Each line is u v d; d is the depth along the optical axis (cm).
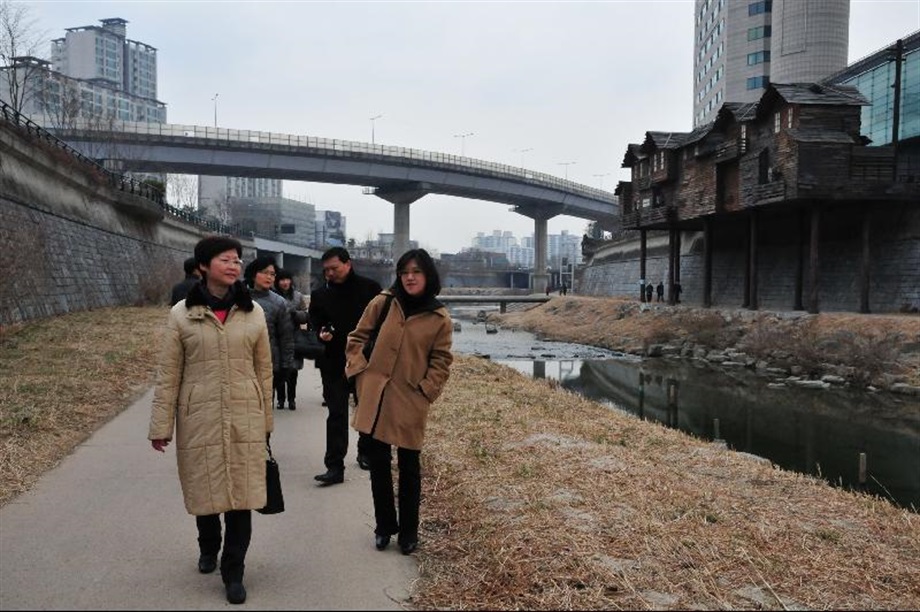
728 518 608
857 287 3428
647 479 727
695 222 4356
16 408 921
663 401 2261
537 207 9356
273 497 452
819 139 2992
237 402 430
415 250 503
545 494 655
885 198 2997
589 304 5512
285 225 11706
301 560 493
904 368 2419
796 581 474
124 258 3189
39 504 611
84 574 462
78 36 14012
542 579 452
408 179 7362
